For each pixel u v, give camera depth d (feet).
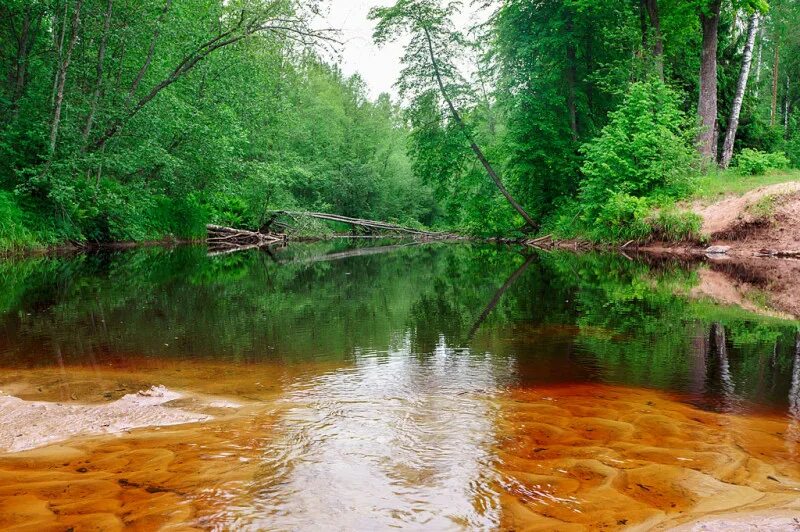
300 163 113.09
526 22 68.74
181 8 57.52
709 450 8.91
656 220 53.47
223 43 52.70
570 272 39.09
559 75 67.87
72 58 52.13
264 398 11.93
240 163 67.77
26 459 8.70
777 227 45.65
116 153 55.98
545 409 11.00
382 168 139.74
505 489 7.52
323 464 8.35
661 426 10.03
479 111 73.51
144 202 58.59
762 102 117.60
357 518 6.74
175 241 74.95
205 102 63.05
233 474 8.02
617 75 63.00
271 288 32.24
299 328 20.04
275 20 47.78
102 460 8.62
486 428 9.93
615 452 8.82
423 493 7.39
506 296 27.94
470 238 92.63
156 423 10.37
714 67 59.98
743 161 57.00
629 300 25.99
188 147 61.87
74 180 50.88
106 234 63.16
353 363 14.94
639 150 55.83
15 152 48.91
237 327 20.31
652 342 17.29
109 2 51.06
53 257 50.37
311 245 84.23
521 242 78.33
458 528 6.52
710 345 16.80
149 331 19.54
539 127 67.67
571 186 72.38
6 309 24.27
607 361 14.96
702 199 53.21
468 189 79.97
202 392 12.43
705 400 11.60
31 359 15.60
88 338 18.37
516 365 14.57
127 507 7.06
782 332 18.63
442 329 19.65
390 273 41.11
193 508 7.01
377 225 103.96
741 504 7.13
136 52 57.21
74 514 6.88
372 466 8.27
